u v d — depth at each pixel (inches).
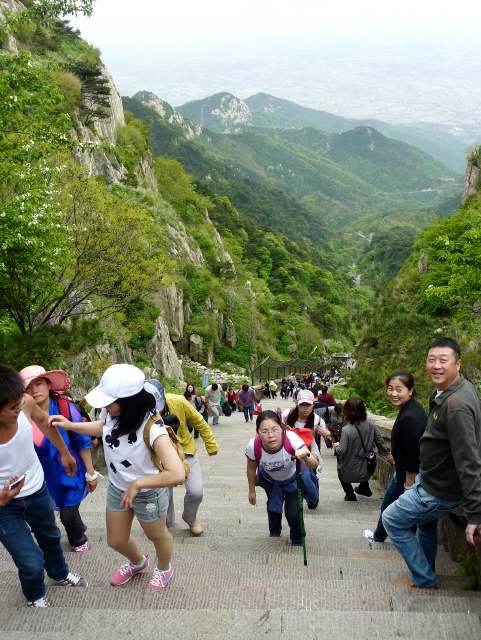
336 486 362.9
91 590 142.6
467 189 1930.4
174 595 139.2
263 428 189.3
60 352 374.0
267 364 1872.5
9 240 340.5
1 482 125.6
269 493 206.5
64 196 485.7
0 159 354.6
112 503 137.9
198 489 212.1
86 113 1601.9
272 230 6688.0
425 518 145.8
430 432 139.9
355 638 115.8
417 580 148.9
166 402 204.8
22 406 133.8
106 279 514.6
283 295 3686.0
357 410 279.1
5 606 132.0
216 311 2009.1
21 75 351.6
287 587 143.5
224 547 202.2
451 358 135.1
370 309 830.5
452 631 117.6
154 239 562.9
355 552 196.7
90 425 144.1
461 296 533.3
